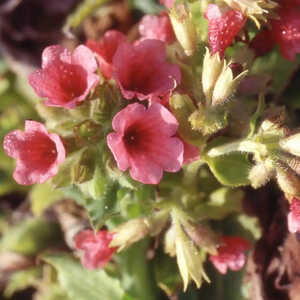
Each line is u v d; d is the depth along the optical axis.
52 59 0.12
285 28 0.13
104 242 0.14
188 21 0.12
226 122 0.12
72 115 0.12
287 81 0.16
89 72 0.11
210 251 0.13
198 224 0.13
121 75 0.12
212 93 0.12
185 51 0.13
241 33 0.13
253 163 0.13
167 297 0.16
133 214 0.14
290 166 0.11
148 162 0.11
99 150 0.12
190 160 0.12
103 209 0.12
